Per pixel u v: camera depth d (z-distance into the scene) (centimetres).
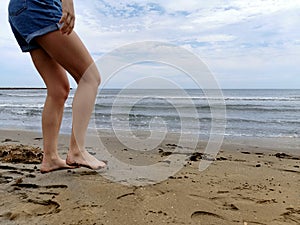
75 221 153
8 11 214
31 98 3250
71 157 229
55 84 220
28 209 167
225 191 206
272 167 297
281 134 654
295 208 178
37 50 214
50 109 222
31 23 200
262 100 2159
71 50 205
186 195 194
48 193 191
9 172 237
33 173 234
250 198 193
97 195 187
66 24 192
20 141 465
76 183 209
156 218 158
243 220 160
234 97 2716
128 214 162
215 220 159
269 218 163
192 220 158
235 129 734
